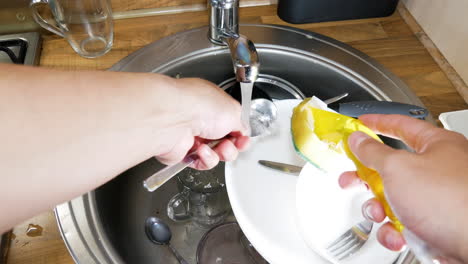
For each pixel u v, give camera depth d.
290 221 0.49
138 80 0.32
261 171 0.54
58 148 0.26
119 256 0.42
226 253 0.52
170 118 0.34
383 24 0.69
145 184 0.44
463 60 0.59
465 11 0.57
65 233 0.43
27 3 0.62
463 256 0.27
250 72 0.51
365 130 0.39
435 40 0.65
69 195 0.28
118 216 0.52
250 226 0.48
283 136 0.58
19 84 0.26
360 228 0.46
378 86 0.58
